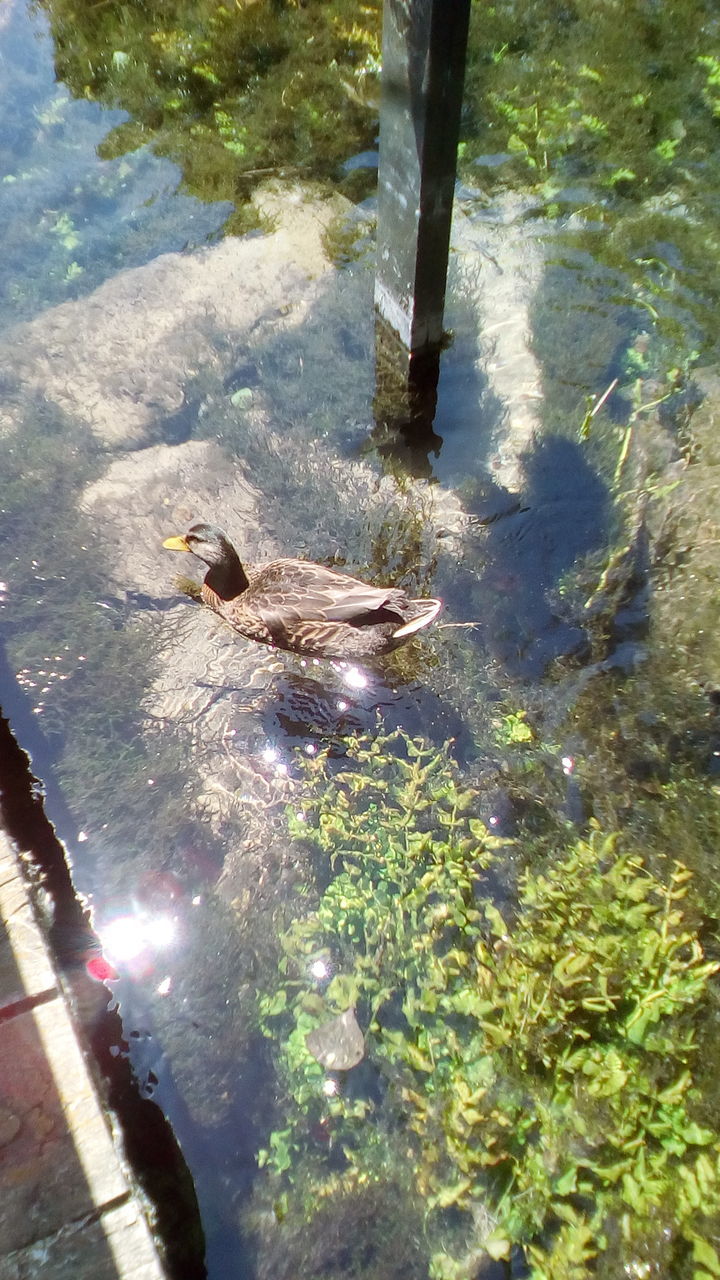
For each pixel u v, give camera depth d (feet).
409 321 5.02
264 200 6.38
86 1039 3.21
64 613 4.57
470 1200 2.90
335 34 7.42
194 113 7.03
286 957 3.45
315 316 5.69
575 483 4.83
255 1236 2.89
